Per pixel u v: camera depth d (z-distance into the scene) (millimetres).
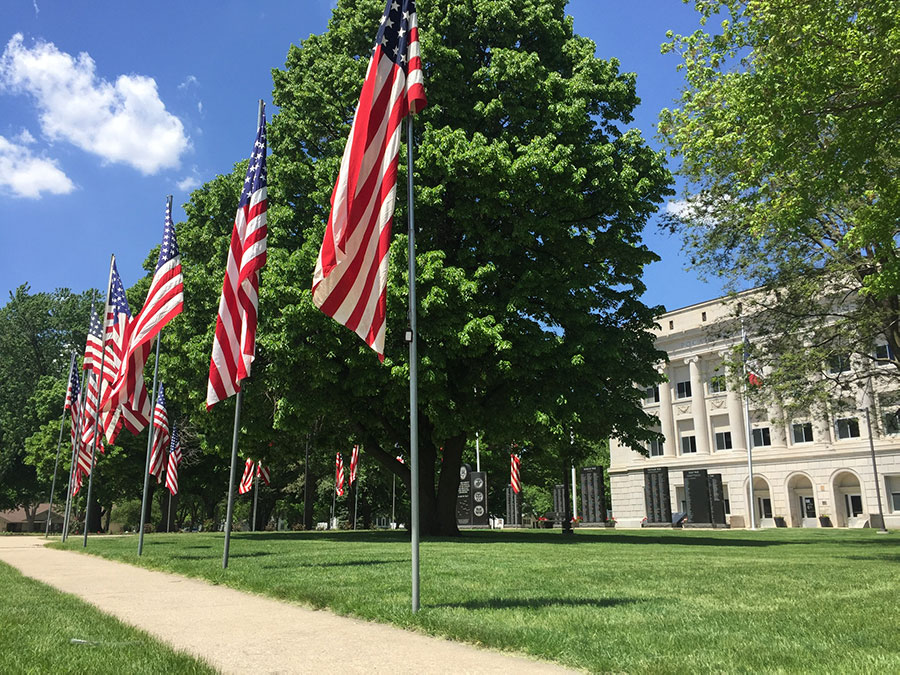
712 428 60438
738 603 6918
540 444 27906
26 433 62500
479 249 22406
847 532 34625
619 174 22438
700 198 23094
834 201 15562
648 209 23781
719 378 25469
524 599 7230
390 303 19438
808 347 22812
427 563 11742
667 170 24391
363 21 24031
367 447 25734
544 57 24859
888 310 20391
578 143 22531
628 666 4273
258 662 4801
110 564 14406
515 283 22188
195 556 14703
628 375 22828
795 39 14070
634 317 24391
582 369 20969
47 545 24141
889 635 5191
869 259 20234
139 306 46000
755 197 17234
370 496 63344
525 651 4988
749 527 54750
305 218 24484
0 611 6918
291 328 20188
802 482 54625
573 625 5656
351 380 20688
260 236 13250
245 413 23844
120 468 49062
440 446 25672
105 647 5070
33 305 68062
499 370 20516
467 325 19125
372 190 8203
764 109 14211
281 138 26125
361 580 9148
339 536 26078
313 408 21281
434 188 20844
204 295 26188
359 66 23297
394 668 4590
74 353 27047
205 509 72625
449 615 6211
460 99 23156
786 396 23734
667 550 16031
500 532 31062
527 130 22328
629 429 22641
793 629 5445
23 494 68688
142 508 16125
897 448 49312
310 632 5984
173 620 6668
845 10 13266
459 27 23797
